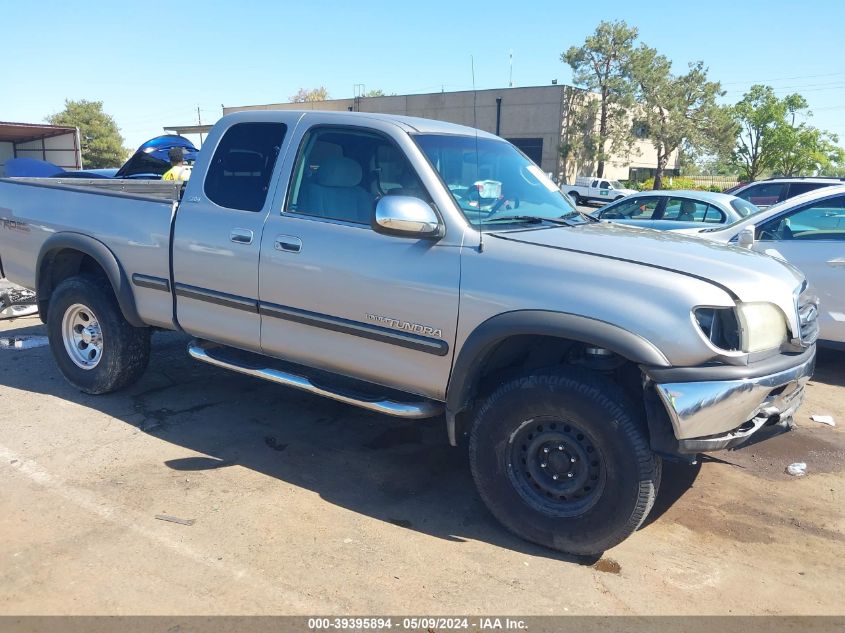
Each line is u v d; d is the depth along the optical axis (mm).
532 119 46625
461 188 3803
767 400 3305
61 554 3279
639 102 51531
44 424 4805
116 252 4914
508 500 3490
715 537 3635
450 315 3510
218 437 4711
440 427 5039
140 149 10492
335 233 3912
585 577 3238
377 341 3799
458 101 46000
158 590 3035
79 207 5168
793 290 3502
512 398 3395
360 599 3021
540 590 3125
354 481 4160
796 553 3498
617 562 3373
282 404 5375
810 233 6367
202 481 4066
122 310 4961
